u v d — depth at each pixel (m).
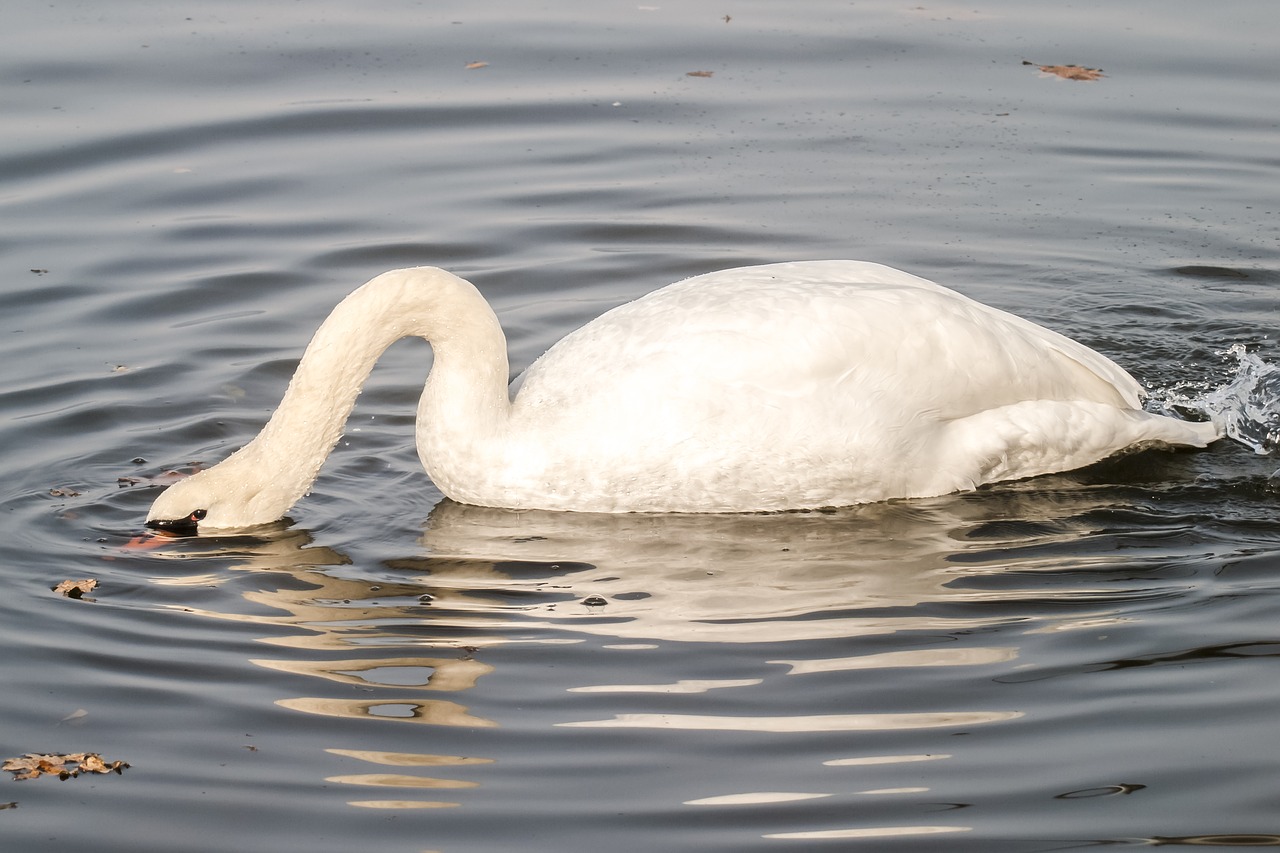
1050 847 8.35
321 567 11.77
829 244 17.47
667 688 9.93
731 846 8.41
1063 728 9.42
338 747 9.40
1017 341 12.93
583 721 9.59
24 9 23.31
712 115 20.42
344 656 10.43
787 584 11.35
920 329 12.57
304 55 21.83
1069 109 20.39
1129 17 23.23
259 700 9.91
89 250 17.12
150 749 9.40
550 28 23.16
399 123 20.08
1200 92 20.67
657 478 12.41
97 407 14.26
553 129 20.06
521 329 15.70
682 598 11.15
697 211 18.20
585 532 12.30
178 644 10.60
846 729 9.45
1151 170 19.00
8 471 13.16
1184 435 13.35
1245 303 16.19
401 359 15.89
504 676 10.12
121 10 23.39
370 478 13.41
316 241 17.50
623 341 12.65
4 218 17.66
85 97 20.36
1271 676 9.91
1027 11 23.66
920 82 21.30
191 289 16.45
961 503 12.69
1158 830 8.48
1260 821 8.52
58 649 10.51
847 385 12.37
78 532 12.26
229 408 14.36
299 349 15.45
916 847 8.38
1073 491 12.84
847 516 12.54
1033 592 11.13
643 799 8.82
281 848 8.48
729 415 12.27
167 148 19.28
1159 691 9.77
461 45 22.44
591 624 10.79
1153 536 12.00
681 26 23.28
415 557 11.92
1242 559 11.55
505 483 12.58
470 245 17.45
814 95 20.95
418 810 8.77
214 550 12.04
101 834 8.63
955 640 10.45
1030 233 17.67
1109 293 16.42
